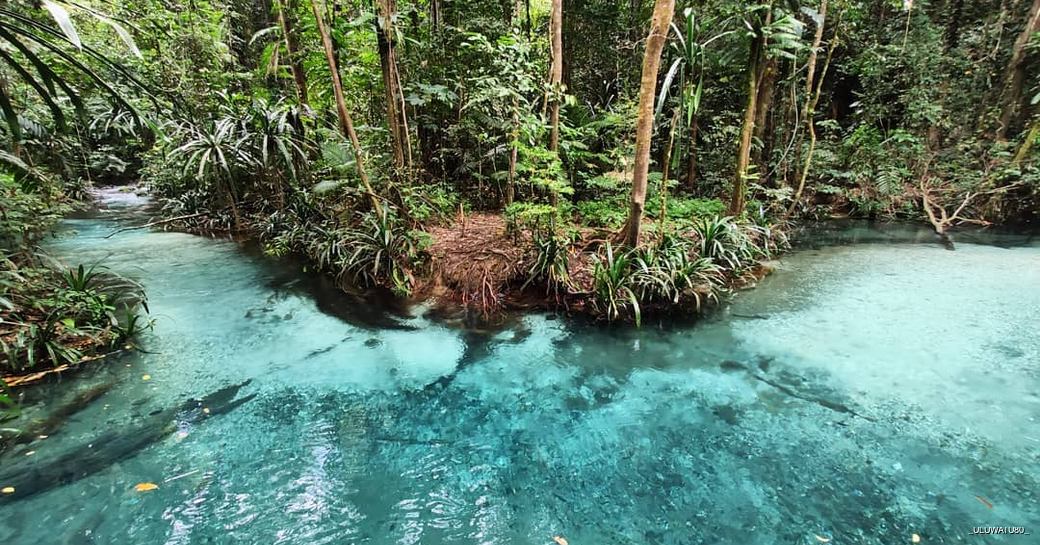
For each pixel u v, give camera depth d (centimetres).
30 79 193
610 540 198
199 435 268
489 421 287
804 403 292
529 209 453
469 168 716
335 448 260
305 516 211
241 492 224
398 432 275
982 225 779
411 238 525
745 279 515
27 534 196
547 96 512
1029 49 781
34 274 377
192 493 223
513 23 702
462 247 534
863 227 802
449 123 727
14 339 327
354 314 456
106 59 215
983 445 245
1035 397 283
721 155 843
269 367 352
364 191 545
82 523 203
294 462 247
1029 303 424
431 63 676
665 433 271
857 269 550
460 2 701
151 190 1095
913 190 870
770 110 878
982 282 486
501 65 518
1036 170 716
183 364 350
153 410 290
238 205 828
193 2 859
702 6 667
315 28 627
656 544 195
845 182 923
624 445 261
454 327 426
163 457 247
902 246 664
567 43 879
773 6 530
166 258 626
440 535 201
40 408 287
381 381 334
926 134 923
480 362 363
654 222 570
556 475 238
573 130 552
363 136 711
